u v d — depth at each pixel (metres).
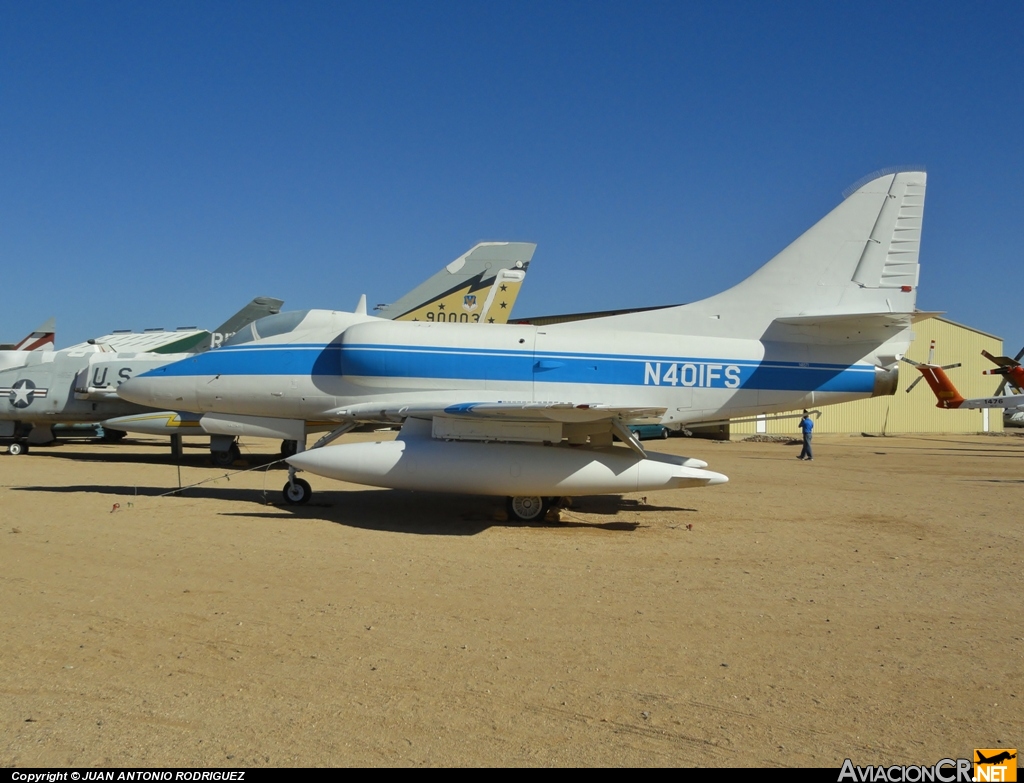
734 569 8.49
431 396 11.82
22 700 4.75
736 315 12.18
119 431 26.61
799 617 6.73
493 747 4.26
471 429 11.27
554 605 6.94
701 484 11.05
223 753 4.13
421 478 10.98
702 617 6.67
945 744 4.39
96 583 7.39
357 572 7.99
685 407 11.87
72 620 6.27
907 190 12.05
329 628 6.16
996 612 7.03
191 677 5.14
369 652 5.66
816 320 11.59
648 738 4.40
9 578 7.52
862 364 12.04
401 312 21.41
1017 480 18.38
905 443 35.06
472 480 10.92
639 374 11.77
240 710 4.66
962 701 5.00
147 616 6.40
